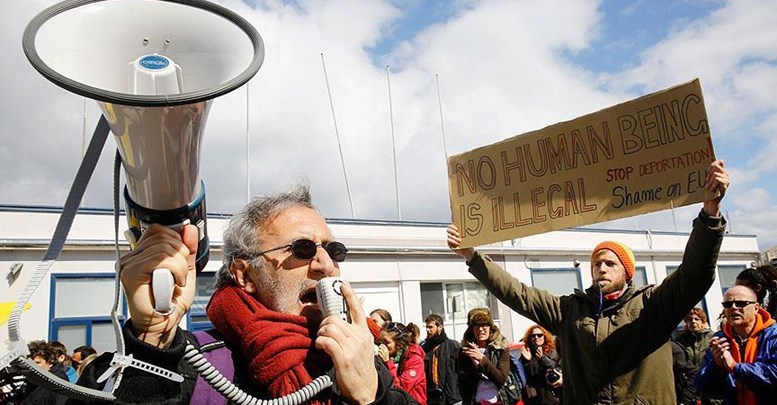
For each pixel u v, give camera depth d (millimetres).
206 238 1522
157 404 1348
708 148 2682
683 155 2750
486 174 3404
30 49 1082
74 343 11055
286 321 1692
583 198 3027
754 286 4109
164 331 1373
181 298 1383
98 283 11438
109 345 11336
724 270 22000
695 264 2869
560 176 3125
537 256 17797
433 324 6324
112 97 1063
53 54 1159
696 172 2707
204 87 1313
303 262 1785
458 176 3521
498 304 16703
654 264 20219
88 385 1333
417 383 5355
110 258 11625
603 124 3006
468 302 16453
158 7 1318
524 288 3662
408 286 15359
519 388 5312
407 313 15148
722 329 4082
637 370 3174
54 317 10953
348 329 1519
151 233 1357
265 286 1795
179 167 1251
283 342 1608
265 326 1655
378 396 1511
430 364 5996
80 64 1229
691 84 2750
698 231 2814
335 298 1581
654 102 2850
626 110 2934
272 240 1813
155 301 1298
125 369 1351
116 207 1310
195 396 1493
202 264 1561
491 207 3355
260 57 1240
